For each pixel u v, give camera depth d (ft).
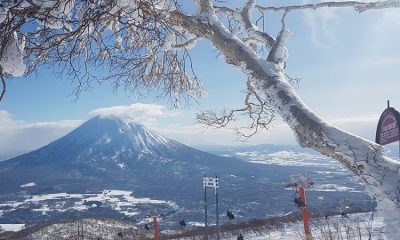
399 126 14.55
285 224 84.17
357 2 17.01
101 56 18.47
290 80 20.30
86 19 14.51
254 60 15.07
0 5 13.69
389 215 11.73
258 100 22.67
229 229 104.68
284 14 18.92
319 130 13.05
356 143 12.60
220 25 16.10
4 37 13.66
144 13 15.48
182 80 22.02
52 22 14.24
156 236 53.36
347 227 28.84
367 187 12.24
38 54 16.35
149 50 20.01
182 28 17.39
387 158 12.30
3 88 13.35
